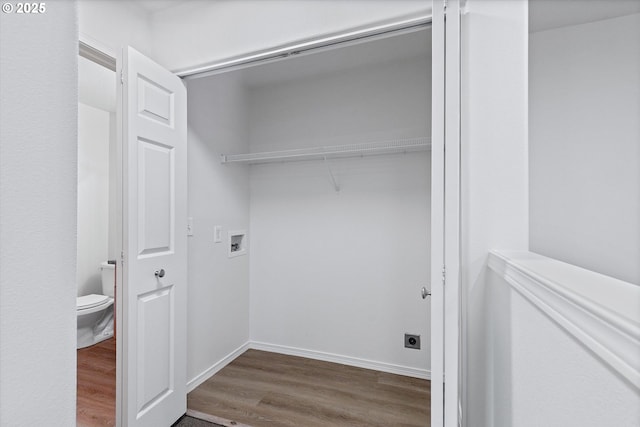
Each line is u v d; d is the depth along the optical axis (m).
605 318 0.41
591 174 1.89
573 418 0.53
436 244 1.02
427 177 2.40
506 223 1.27
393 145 2.29
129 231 1.53
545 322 0.65
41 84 0.32
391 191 2.49
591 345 0.45
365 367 2.54
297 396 2.12
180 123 1.90
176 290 1.83
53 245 0.33
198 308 2.29
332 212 2.67
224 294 2.58
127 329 1.52
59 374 0.33
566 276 0.62
